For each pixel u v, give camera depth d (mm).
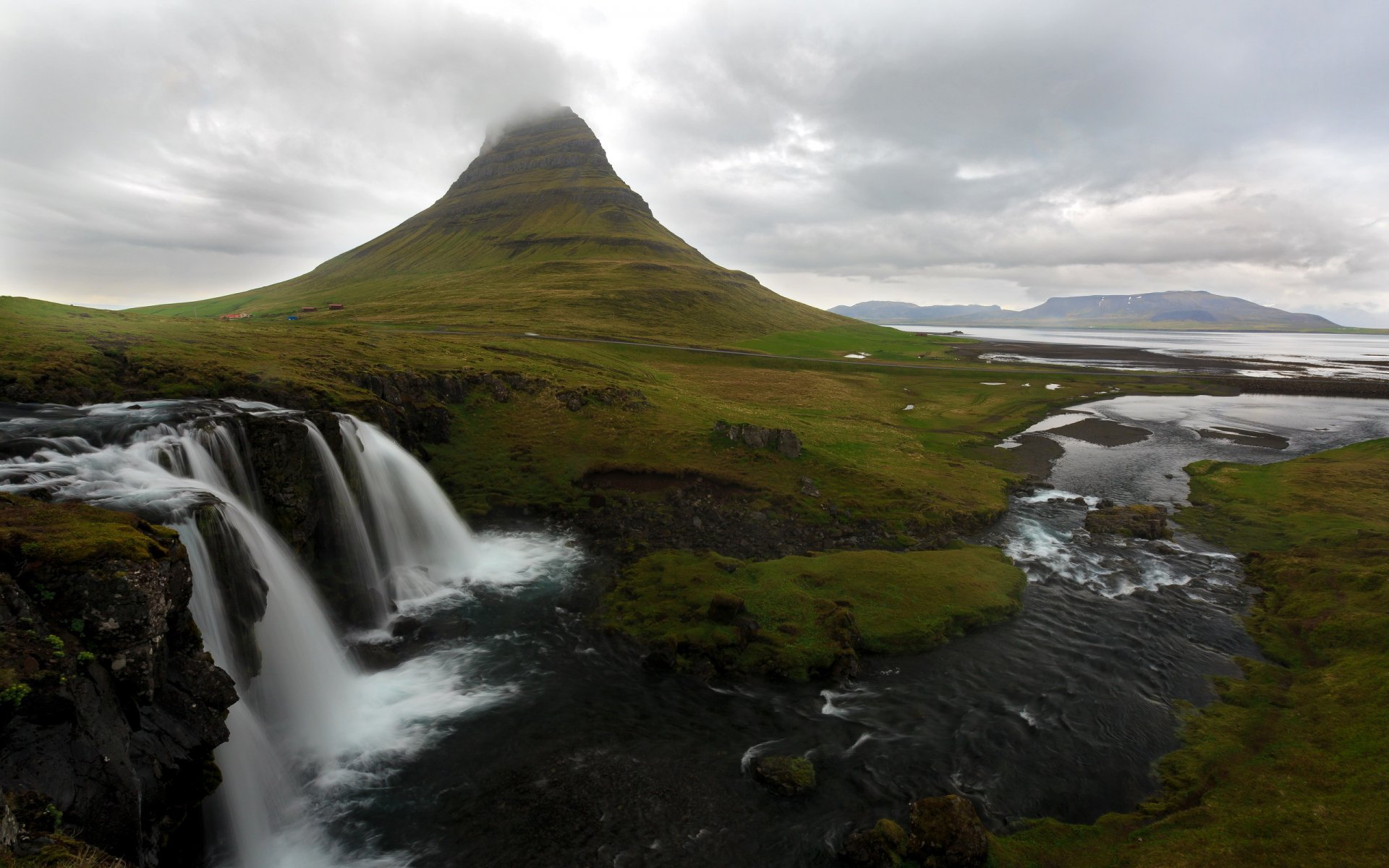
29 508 17016
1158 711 23188
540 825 17969
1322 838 15812
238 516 23047
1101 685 24875
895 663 26469
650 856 16953
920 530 42188
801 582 32344
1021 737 21750
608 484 46875
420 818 18188
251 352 47156
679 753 20922
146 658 14344
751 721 22594
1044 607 31750
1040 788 19391
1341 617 28250
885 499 46406
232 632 20406
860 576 33031
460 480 45062
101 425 25891
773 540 39625
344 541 30891
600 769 20141
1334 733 20281
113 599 14047
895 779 19750
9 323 41312
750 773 20031
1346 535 39250
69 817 11500
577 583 33219
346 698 23438
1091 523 43688
